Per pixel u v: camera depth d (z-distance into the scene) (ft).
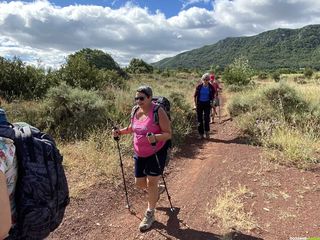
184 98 48.01
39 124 31.45
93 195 20.57
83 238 16.58
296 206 19.65
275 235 16.62
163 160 17.72
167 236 16.66
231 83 116.16
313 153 28.04
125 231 17.28
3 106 34.27
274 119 36.50
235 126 40.68
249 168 25.81
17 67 44.70
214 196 21.13
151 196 17.65
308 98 41.60
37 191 7.33
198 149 32.58
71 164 23.85
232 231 16.93
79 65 51.60
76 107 33.37
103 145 27.12
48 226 7.65
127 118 33.81
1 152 6.91
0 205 6.45
